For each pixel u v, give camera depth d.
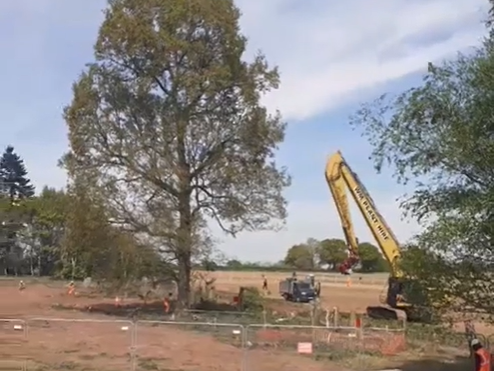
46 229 107.25
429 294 20.47
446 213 19.20
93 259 46.25
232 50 45.94
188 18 44.72
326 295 68.88
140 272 45.44
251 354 26.44
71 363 23.42
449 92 19.14
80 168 45.25
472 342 20.86
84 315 42.94
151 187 45.31
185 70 45.41
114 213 44.41
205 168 46.34
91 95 45.28
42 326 33.66
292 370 23.38
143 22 44.50
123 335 31.36
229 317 41.28
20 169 147.75
